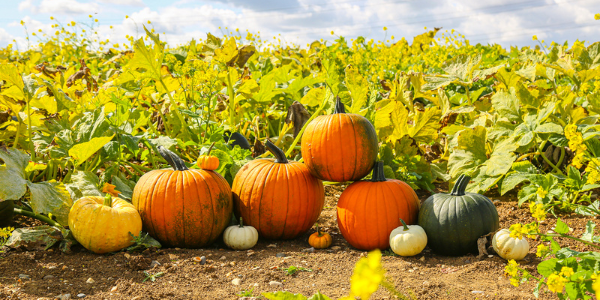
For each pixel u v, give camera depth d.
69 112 4.84
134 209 3.34
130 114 4.68
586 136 4.15
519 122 4.66
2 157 3.37
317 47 10.42
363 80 4.97
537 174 4.16
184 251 3.31
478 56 5.75
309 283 2.78
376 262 1.01
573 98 4.61
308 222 3.65
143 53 4.66
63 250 3.19
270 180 3.52
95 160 4.16
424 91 5.88
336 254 3.35
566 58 5.79
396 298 2.50
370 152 3.48
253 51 6.34
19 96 4.49
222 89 5.80
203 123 5.05
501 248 3.04
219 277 2.85
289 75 5.34
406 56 10.87
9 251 3.13
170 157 3.54
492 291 2.58
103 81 7.21
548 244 3.33
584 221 3.85
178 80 5.26
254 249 3.49
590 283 1.90
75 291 2.59
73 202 3.53
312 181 3.64
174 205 3.29
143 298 2.52
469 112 5.64
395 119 5.12
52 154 3.78
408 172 5.02
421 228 3.31
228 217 3.52
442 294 2.56
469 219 3.20
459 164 4.68
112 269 2.93
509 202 4.59
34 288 2.60
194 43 7.60
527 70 5.57
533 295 2.50
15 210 3.65
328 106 4.83
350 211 3.43
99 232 3.11
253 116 6.23
